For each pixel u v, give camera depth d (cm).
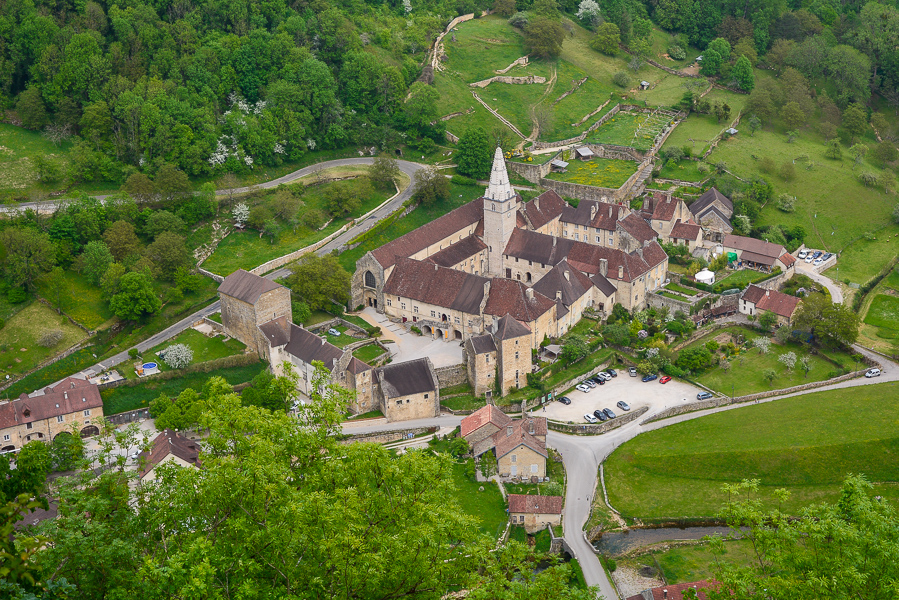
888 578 9844
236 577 9044
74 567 8506
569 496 17775
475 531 10569
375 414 19850
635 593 15450
